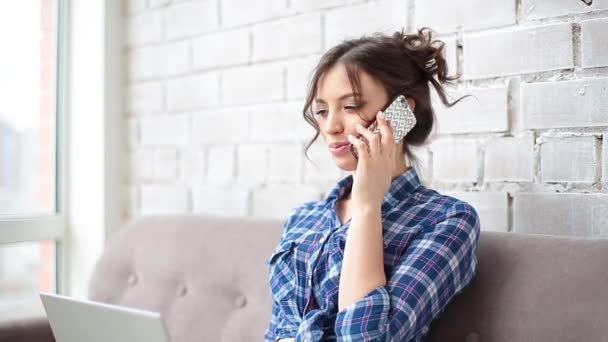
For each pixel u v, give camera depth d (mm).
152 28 2211
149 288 1745
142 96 2248
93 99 2275
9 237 2182
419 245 1100
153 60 2211
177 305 1665
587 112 1252
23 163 2291
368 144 1161
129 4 2287
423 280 1054
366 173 1111
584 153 1259
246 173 1934
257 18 1896
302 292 1231
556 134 1301
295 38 1795
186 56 2105
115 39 2281
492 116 1396
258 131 1897
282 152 1833
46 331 1642
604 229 1228
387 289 1059
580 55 1265
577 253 1068
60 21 2340
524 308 1066
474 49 1427
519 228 1353
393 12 1577
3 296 2217
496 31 1391
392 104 1164
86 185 2303
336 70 1186
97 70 2260
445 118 1479
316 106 1238
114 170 2277
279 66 1838
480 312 1120
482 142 1417
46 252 2330
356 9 1653
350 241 1095
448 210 1141
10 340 1580
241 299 1545
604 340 960
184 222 1785
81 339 1090
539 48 1322
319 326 1119
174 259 1718
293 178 1806
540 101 1320
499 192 1386
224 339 1518
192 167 2092
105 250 1910
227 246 1620
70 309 1081
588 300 1005
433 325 1179
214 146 2025
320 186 1740
